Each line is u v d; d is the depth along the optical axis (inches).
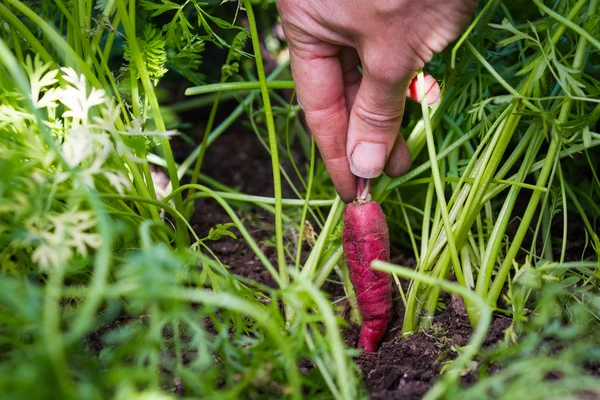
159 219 14.4
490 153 13.9
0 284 9.9
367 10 11.9
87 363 11.0
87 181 11.7
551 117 12.9
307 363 13.0
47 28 12.4
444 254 14.1
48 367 9.2
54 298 10.2
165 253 10.2
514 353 11.7
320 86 13.5
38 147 12.1
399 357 13.2
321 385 11.7
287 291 11.5
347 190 14.4
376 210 14.1
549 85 14.4
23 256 12.3
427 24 11.7
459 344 13.3
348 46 13.7
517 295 12.8
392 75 12.3
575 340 12.5
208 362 10.8
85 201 12.4
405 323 14.2
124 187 13.9
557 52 13.5
